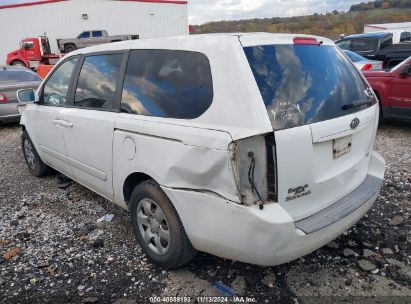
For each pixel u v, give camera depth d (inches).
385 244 131.4
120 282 117.3
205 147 95.7
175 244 111.7
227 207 94.1
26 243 142.1
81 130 145.6
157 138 110.0
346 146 111.0
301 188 97.3
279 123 92.4
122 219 157.8
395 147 245.1
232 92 95.1
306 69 105.9
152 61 120.9
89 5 1230.3
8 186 201.9
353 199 112.3
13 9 1221.7
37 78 393.4
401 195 168.2
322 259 124.2
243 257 97.6
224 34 105.8
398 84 280.2
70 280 119.3
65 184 198.5
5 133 348.8
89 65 149.7
